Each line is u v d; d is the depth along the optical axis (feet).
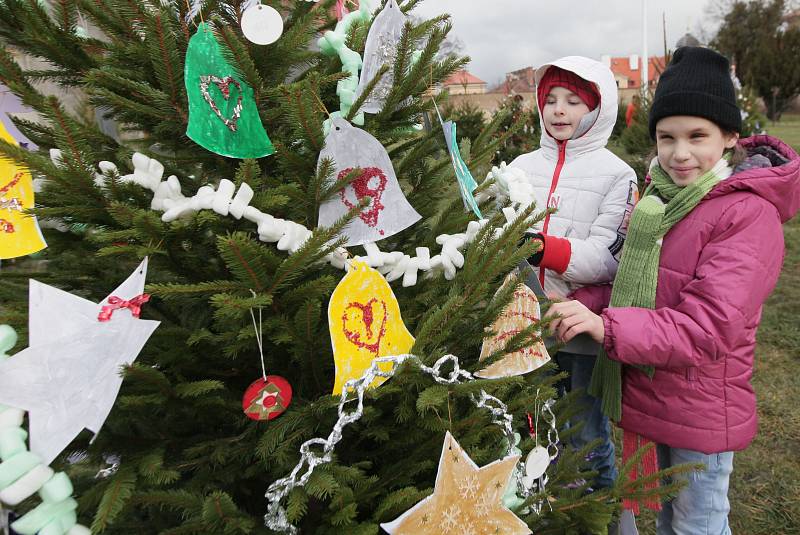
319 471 3.16
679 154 4.90
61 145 2.92
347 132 3.51
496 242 3.79
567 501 4.29
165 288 2.85
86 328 2.86
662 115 4.97
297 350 3.45
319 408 3.27
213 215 3.14
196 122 3.19
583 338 6.43
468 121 21.04
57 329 2.84
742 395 4.93
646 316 4.66
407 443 3.75
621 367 5.40
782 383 10.57
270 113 3.60
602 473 6.65
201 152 3.85
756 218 4.62
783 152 5.03
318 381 3.83
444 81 4.29
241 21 3.27
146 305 3.94
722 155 5.09
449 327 3.55
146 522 3.89
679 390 4.95
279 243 3.25
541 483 4.27
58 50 3.52
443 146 4.72
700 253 4.85
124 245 3.16
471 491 3.30
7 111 4.01
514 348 3.92
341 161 3.51
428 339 3.44
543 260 5.70
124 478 2.99
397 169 4.26
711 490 5.06
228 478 3.65
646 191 5.57
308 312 3.15
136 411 3.72
